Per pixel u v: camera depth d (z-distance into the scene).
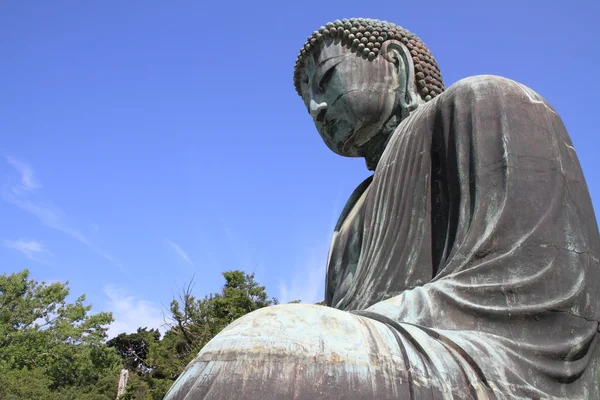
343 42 6.46
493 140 4.53
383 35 6.41
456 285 3.75
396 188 5.09
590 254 4.16
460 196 4.47
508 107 4.68
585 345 3.67
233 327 2.99
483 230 4.13
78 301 44.09
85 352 41.47
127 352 58.91
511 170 4.30
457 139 4.73
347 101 6.25
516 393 3.13
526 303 3.69
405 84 6.31
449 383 2.93
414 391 2.78
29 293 43.22
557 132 4.76
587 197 4.55
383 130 6.31
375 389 2.71
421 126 5.22
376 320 3.34
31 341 40.81
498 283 3.76
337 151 6.62
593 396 3.63
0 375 35.25
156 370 27.08
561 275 3.88
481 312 3.61
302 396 2.62
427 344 3.09
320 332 2.88
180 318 26.22
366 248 5.11
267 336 2.82
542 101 4.93
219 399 2.60
